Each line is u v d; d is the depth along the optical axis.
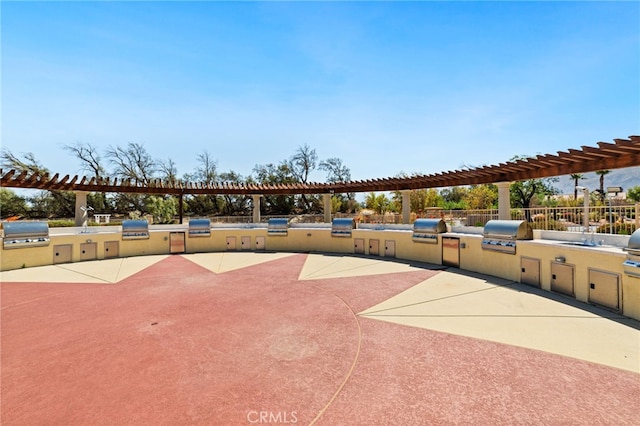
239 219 19.16
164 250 14.40
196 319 6.14
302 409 3.24
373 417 3.09
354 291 8.05
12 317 6.27
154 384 3.78
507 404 3.27
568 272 7.04
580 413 3.09
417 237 11.84
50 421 3.08
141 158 33.19
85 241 12.58
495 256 9.24
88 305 7.04
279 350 4.72
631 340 4.76
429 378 3.83
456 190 32.81
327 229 14.95
